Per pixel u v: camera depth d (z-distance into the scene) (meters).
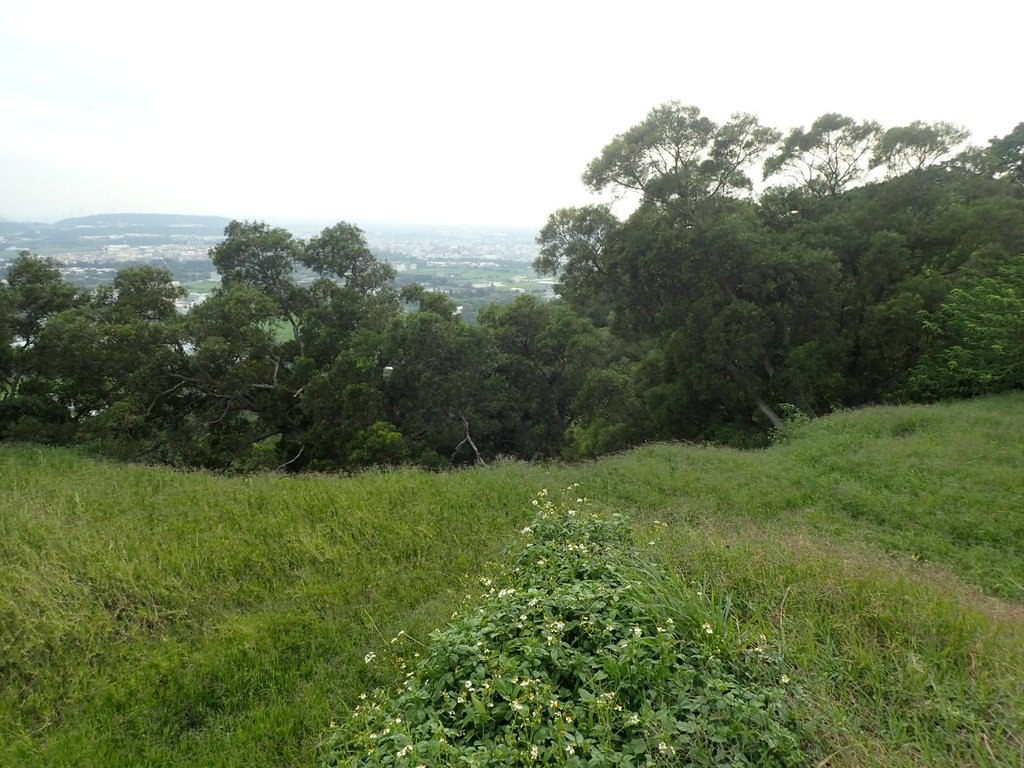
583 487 8.30
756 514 6.95
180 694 4.21
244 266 18.41
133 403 14.48
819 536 5.88
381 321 17.52
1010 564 5.19
